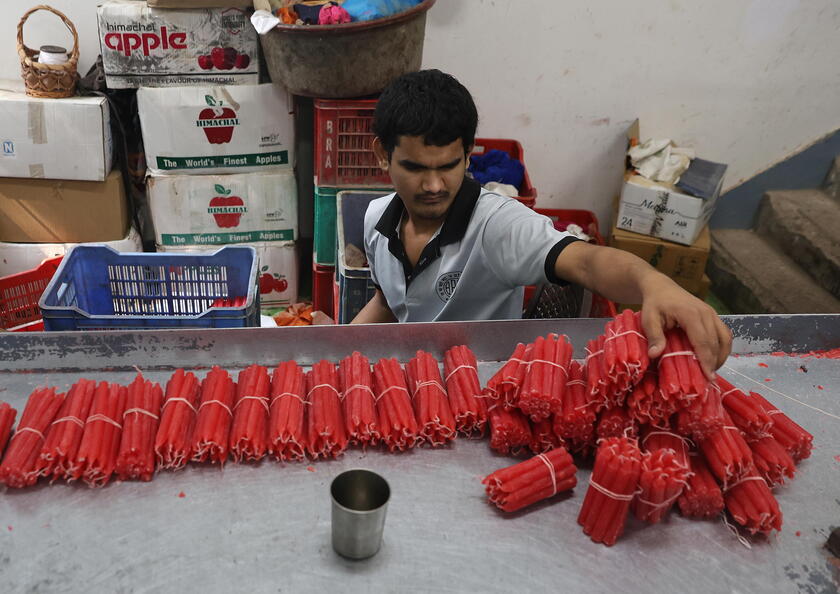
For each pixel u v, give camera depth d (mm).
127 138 2934
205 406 1195
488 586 999
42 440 1132
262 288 3170
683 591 1013
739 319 1480
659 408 1072
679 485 1039
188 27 2572
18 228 2809
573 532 1090
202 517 1069
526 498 1097
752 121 3480
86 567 986
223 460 1154
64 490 1101
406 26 2477
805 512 1153
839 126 3518
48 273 2533
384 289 1749
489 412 1229
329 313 3141
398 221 1585
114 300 2080
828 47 3283
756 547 1086
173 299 2117
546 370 1184
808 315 1488
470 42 3160
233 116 2752
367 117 2668
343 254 2549
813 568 1058
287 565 1006
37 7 2529
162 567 993
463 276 1546
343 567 1009
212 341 1351
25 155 2637
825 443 1298
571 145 3473
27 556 995
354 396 1233
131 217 3027
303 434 1194
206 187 2881
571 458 1146
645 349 1073
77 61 2719
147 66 2631
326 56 2453
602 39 3191
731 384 1324
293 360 1396
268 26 2389
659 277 1118
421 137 1252
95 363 1337
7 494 1086
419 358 1346
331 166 2771
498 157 3141
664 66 3285
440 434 1213
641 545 1077
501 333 1423
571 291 2768
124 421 1167
